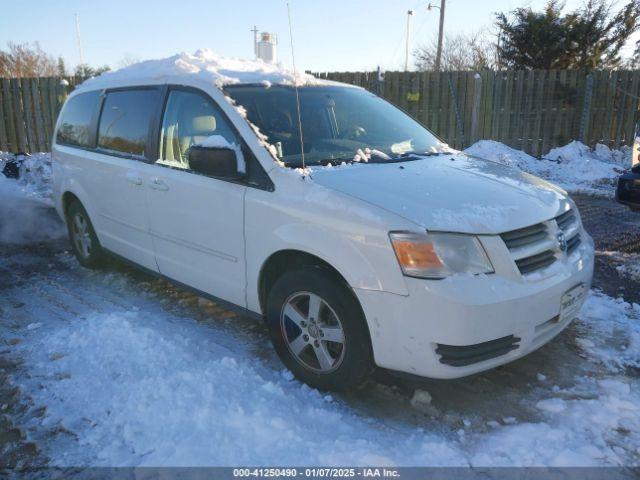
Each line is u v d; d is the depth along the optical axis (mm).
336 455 2688
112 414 3062
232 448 2740
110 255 5191
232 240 3641
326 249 3037
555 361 3652
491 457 2721
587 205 8375
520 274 2918
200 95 3996
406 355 2852
